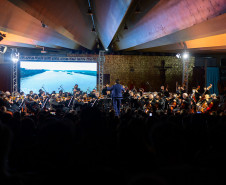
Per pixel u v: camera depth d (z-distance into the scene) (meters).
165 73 26.80
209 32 12.68
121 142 2.78
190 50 21.75
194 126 5.77
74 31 16.25
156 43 18.56
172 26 12.20
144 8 11.60
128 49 24.88
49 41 18.75
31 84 24.47
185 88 22.47
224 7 8.20
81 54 27.02
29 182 2.36
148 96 17.44
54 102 17.64
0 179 2.21
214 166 2.63
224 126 3.20
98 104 17.86
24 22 13.22
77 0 10.87
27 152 3.60
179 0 9.67
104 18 13.35
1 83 24.97
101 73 24.72
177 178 2.09
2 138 2.09
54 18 12.09
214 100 16.03
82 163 2.26
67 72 24.62
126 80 26.73
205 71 25.70
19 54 24.02
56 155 2.30
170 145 2.39
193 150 4.70
